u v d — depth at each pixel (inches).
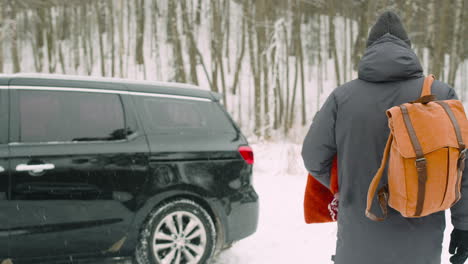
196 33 1561.3
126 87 139.5
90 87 134.3
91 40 1582.2
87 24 1539.1
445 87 71.2
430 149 60.3
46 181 118.7
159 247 133.5
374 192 67.5
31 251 117.9
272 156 491.5
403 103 69.6
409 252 68.3
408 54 70.7
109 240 127.0
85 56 1464.1
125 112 135.6
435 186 60.4
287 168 383.6
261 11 1135.0
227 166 144.5
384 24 74.8
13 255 115.9
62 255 122.0
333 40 1253.1
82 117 129.5
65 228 120.9
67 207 121.0
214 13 1232.2
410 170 61.5
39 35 1496.1
